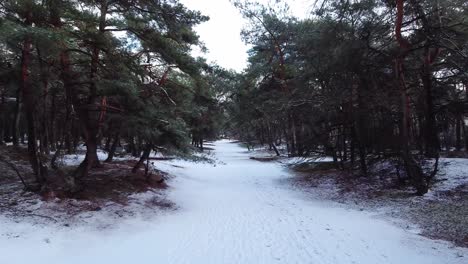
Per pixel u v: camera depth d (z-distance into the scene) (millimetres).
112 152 19641
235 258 7047
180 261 6859
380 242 7969
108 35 11391
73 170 13008
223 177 21344
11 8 8438
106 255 6988
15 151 18078
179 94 14664
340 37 13047
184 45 14078
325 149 20109
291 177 20906
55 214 8891
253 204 13141
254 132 56812
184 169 23203
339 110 17375
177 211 11711
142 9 11719
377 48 14039
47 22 9078
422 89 16109
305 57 17219
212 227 9633
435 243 7789
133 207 11016
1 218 8023
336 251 7402
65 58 10234
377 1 12289
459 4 10688
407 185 13953
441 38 11367
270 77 31344
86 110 11406
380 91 14438
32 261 6250
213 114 24672
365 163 17016
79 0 10289
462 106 16344
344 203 13078
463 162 15305
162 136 13273
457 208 10180
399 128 15492
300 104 18516
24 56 9164
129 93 10148
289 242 8125
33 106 10055
